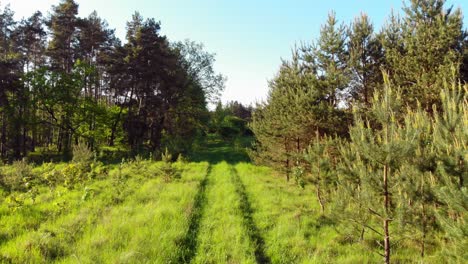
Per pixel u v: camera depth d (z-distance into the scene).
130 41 35.72
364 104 14.50
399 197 6.39
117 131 41.09
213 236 8.91
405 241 8.44
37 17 40.72
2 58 33.66
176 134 41.66
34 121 33.50
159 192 14.28
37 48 41.06
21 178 14.70
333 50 15.42
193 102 45.16
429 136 7.64
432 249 7.95
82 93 43.09
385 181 6.65
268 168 24.33
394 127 6.48
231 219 10.42
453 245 5.60
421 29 12.70
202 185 16.94
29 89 33.84
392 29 14.78
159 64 35.62
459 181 5.69
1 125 37.47
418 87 11.96
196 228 9.70
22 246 7.29
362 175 6.74
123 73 34.69
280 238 8.98
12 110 33.19
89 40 38.78
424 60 12.21
